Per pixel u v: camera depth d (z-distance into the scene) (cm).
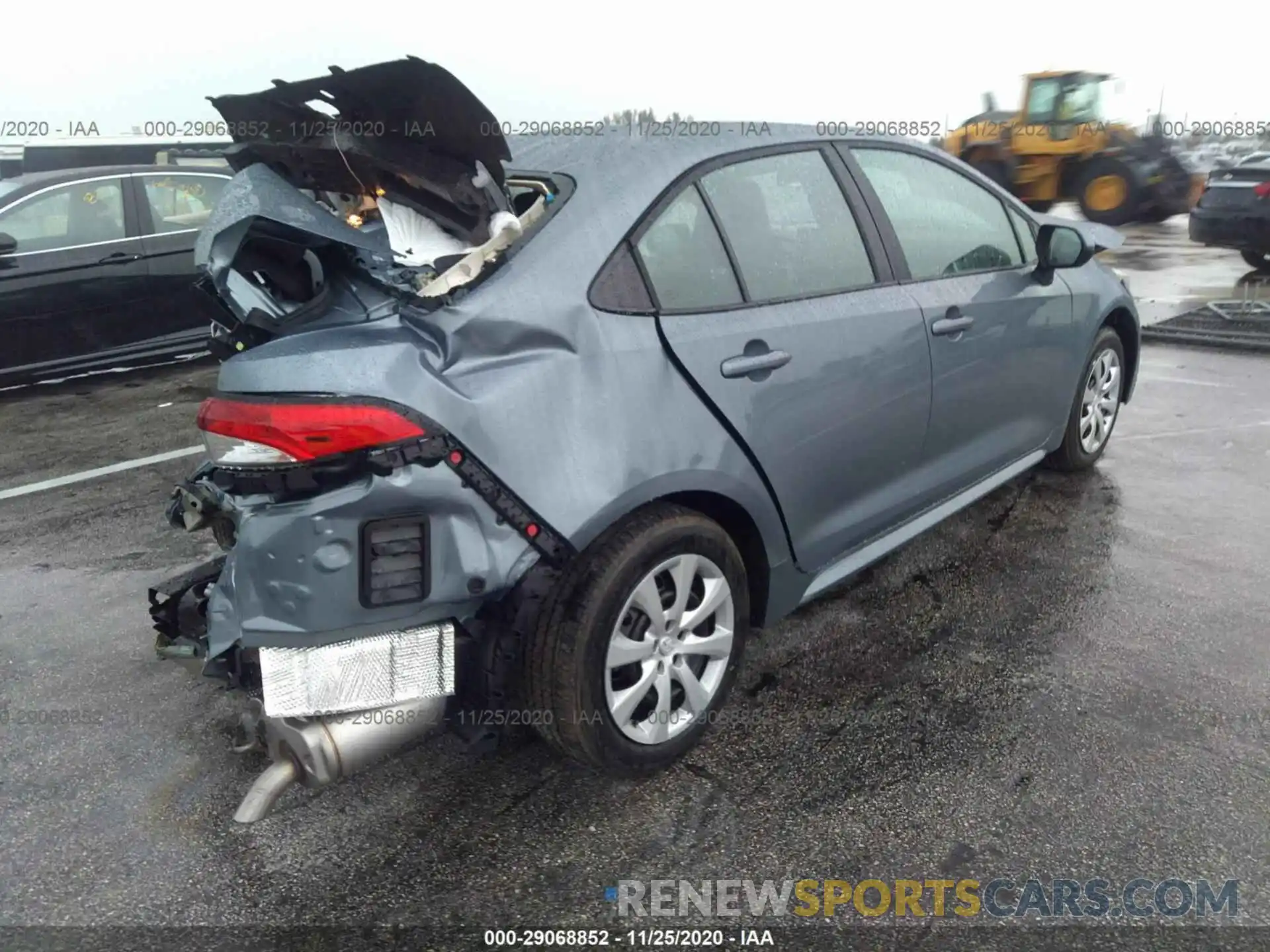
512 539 216
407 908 219
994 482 380
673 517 245
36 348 662
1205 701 281
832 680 301
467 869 229
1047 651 311
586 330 229
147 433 582
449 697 225
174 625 252
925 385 318
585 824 243
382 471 202
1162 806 240
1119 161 1362
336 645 210
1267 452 475
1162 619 326
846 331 286
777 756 266
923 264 326
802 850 232
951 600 346
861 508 308
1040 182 1427
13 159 989
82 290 671
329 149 229
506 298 220
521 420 216
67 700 302
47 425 607
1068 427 433
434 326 214
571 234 237
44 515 456
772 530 274
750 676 305
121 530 437
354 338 212
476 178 233
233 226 216
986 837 233
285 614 209
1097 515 410
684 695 260
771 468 267
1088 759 259
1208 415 536
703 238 261
